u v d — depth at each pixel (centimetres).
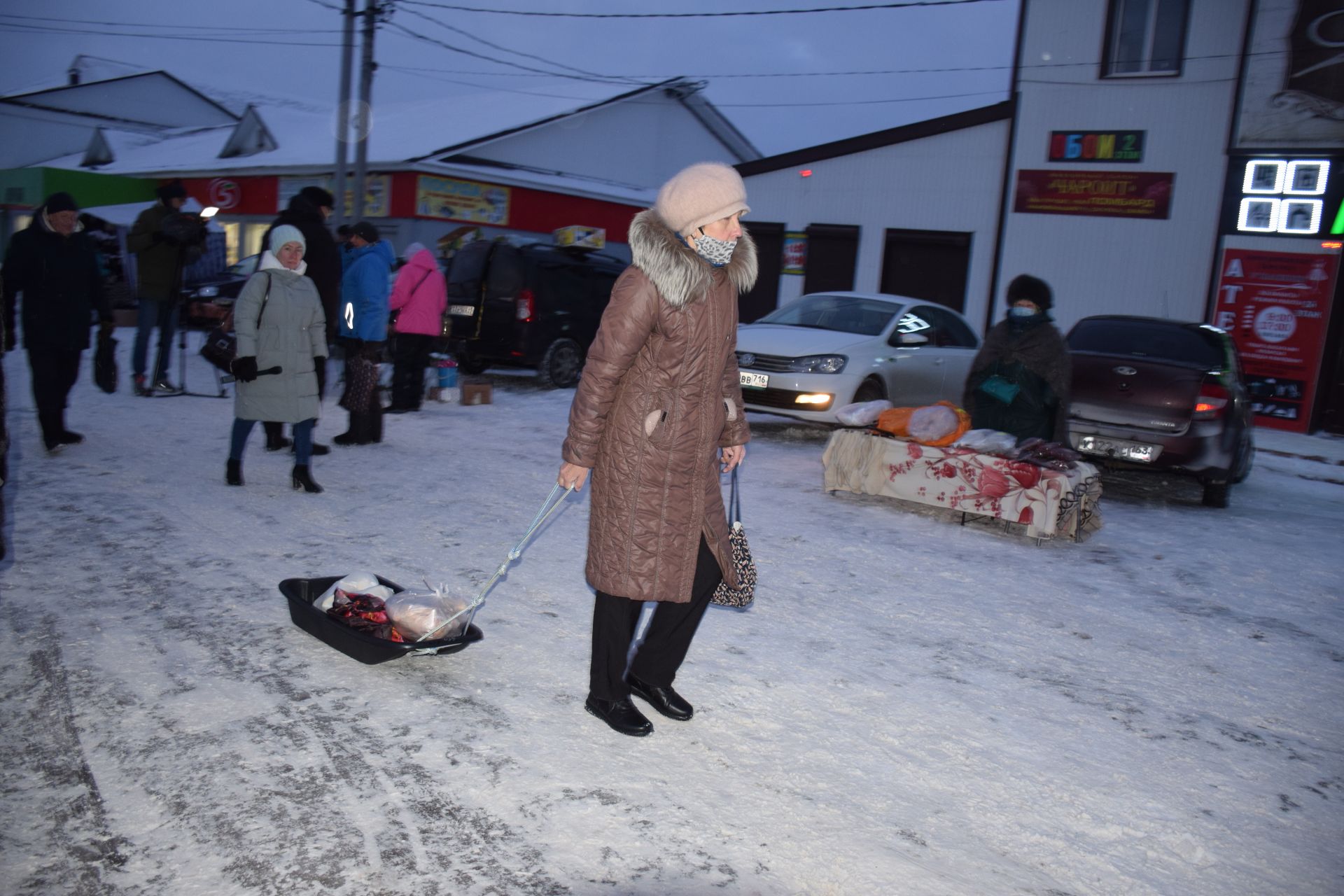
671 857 253
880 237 1762
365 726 312
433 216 2172
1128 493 856
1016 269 1662
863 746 327
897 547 587
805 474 798
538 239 2389
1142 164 1547
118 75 4084
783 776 302
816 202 1811
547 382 1240
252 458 704
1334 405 1453
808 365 891
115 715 308
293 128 2955
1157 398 769
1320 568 621
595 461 299
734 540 332
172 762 282
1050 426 677
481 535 547
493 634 401
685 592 305
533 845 254
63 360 668
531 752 302
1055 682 398
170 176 2866
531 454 796
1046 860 269
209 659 354
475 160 2264
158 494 580
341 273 898
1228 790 318
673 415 293
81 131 3750
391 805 268
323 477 661
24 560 444
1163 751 343
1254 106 1458
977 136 1672
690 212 284
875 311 998
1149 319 878
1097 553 614
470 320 1212
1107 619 484
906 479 666
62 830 247
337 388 1130
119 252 1959
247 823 254
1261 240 1466
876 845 267
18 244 638
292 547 496
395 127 2648
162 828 250
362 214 1934
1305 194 1429
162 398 953
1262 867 275
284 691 333
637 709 331
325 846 247
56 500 550
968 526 653
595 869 246
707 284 284
